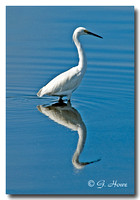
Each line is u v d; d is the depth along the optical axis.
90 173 10.79
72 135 12.65
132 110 14.59
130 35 20.42
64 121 13.70
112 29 20.81
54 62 18.91
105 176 10.73
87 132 12.89
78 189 10.25
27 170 10.78
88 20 21.52
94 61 18.89
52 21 21.34
